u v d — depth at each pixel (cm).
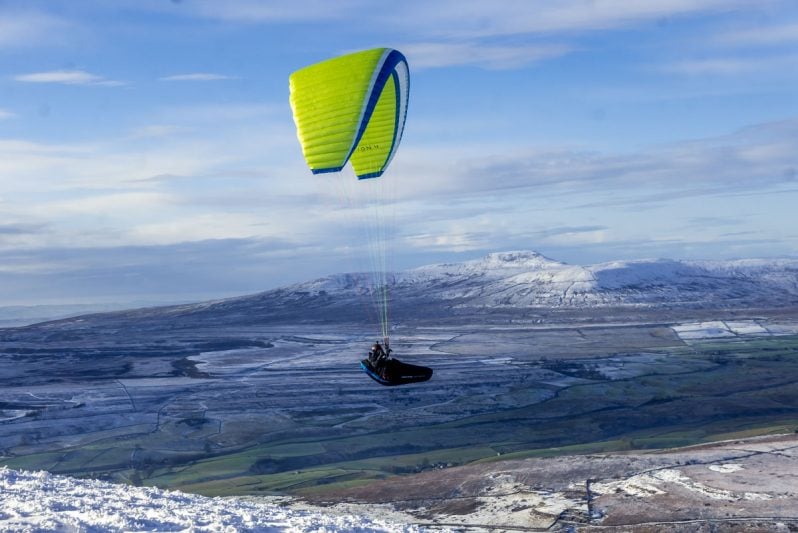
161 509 2166
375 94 2467
